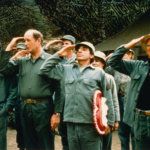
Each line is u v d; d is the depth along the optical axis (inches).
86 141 294.0
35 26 1026.1
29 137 344.2
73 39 402.9
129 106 302.5
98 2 1157.1
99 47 886.4
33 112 335.9
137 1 1186.6
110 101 312.0
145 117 290.5
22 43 390.6
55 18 1112.8
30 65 337.1
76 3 1141.7
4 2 1018.7
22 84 339.0
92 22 1155.3
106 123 295.4
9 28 976.9
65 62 365.4
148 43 295.6
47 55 339.6
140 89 293.3
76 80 297.6
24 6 1034.7
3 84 375.9
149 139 292.4
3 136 378.6
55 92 330.3
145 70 294.7
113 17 1165.7
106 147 363.6
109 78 355.3
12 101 377.1
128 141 421.4
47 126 338.3
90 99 293.9
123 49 302.5
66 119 297.6
